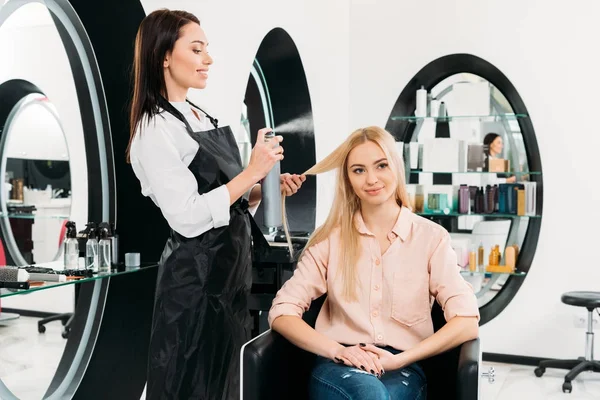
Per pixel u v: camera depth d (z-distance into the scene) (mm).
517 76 4902
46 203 3020
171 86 2061
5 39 2758
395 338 1971
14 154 3027
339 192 2094
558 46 4793
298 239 3176
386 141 2033
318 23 4668
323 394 1813
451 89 5199
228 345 2035
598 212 4715
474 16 5012
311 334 1894
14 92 2855
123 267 2516
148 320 2816
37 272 2121
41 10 2594
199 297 1961
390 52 5270
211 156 1997
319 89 4734
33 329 2727
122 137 2773
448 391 1947
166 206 1915
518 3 4887
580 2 4730
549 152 4832
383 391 1720
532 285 4879
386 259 2018
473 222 5145
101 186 2809
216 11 3045
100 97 2768
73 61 2770
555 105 4812
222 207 1925
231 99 3219
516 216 4898
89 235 2377
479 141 5105
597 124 4715
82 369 2828
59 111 2859
